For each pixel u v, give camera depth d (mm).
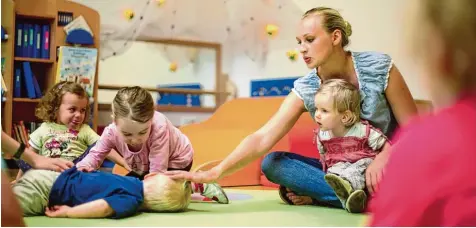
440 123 514
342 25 1745
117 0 4359
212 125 3279
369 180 1627
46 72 3834
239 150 1704
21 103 3721
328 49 1729
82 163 1711
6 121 3475
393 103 1729
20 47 3684
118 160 1947
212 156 2738
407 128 563
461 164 500
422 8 377
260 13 4535
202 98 5668
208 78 5539
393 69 1722
